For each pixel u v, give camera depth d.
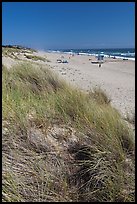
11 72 7.57
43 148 3.37
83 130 3.61
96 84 12.97
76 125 3.80
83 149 3.26
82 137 3.48
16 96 4.77
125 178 2.89
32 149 3.33
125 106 7.92
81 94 5.51
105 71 23.66
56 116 4.15
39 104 4.41
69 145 3.47
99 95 7.46
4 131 3.54
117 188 2.75
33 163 3.05
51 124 3.93
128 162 3.22
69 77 14.59
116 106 7.74
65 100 4.64
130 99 9.35
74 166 3.11
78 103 4.60
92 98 6.61
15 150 3.24
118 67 30.14
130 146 3.51
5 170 2.88
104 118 3.81
